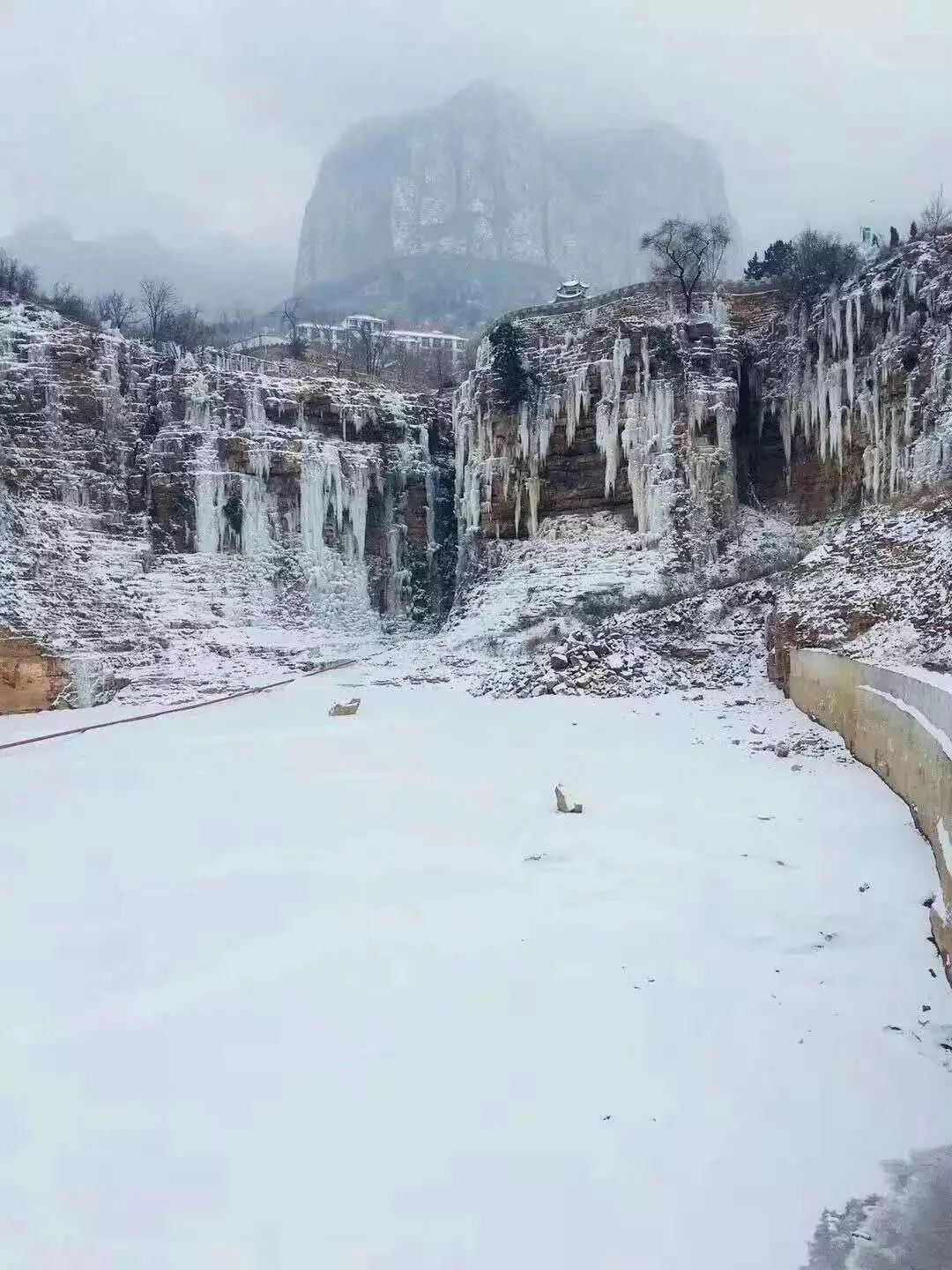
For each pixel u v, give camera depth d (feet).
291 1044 23.44
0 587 100.22
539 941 29.48
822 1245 16.87
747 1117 20.39
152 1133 19.86
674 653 91.97
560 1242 16.90
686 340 114.52
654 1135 19.84
